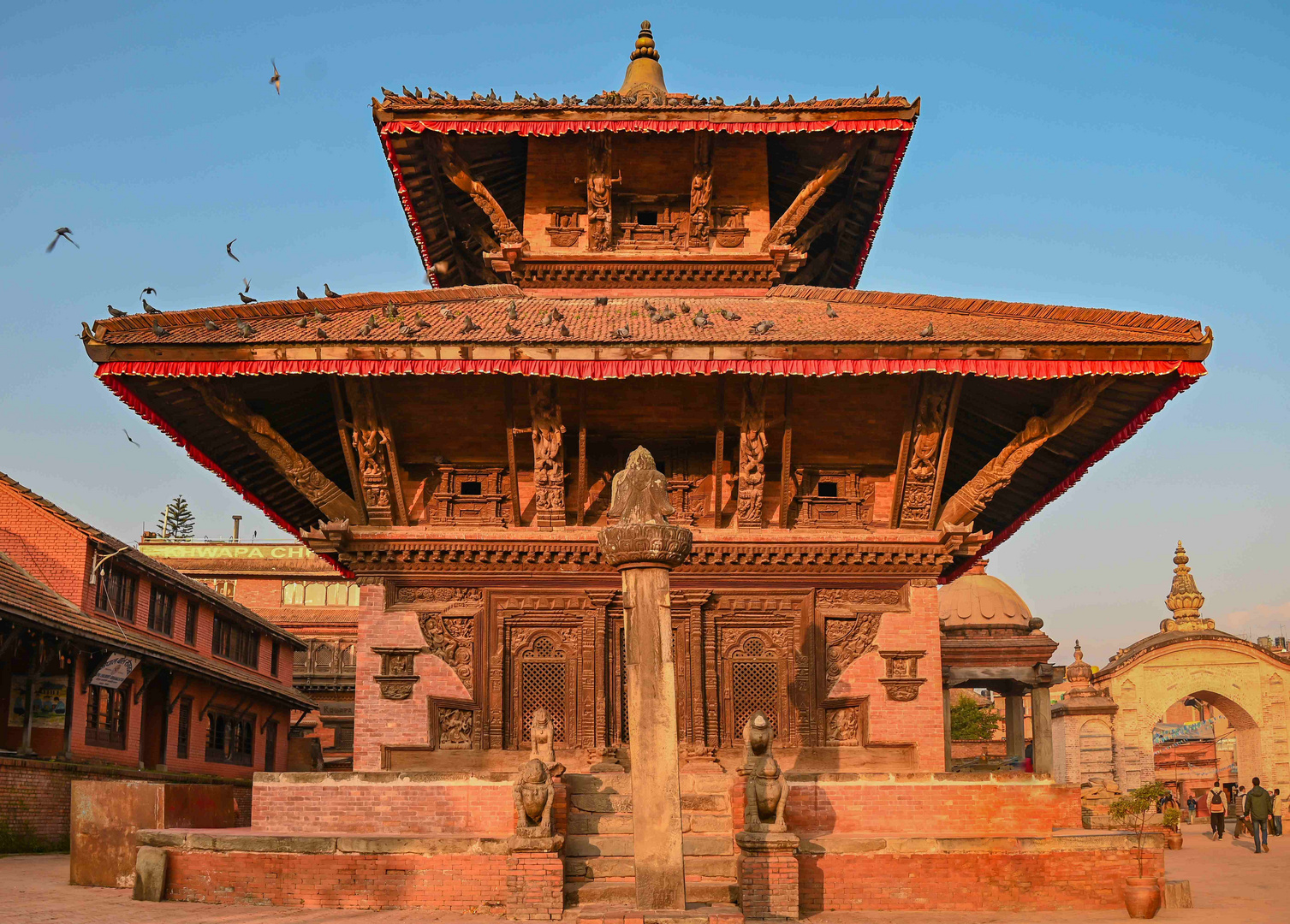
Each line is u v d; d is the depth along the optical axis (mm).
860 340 19500
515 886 15820
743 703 21781
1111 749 50094
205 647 48500
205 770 46938
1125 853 17578
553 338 19672
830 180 26656
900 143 26406
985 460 25281
